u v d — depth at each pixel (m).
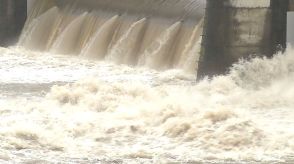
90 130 40.09
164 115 41.06
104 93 47.97
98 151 36.31
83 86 49.12
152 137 39.03
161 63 68.12
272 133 38.44
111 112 44.69
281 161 34.50
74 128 40.03
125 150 36.50
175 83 60.19
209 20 58.97
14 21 87.50
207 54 59.00
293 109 47.53
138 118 42.22
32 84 59.53
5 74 65.31
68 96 47.84
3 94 54.09
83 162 34.19
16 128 38.44
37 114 43.69
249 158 34.97
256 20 58.53
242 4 58.59
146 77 63.78
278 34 58.62
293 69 56.44
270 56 58.56
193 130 38.44
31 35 84.62
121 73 66.31
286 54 57.34
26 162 33.94
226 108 40.06
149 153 36.03
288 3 58.84
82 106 46.47
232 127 38.06
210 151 36.34
